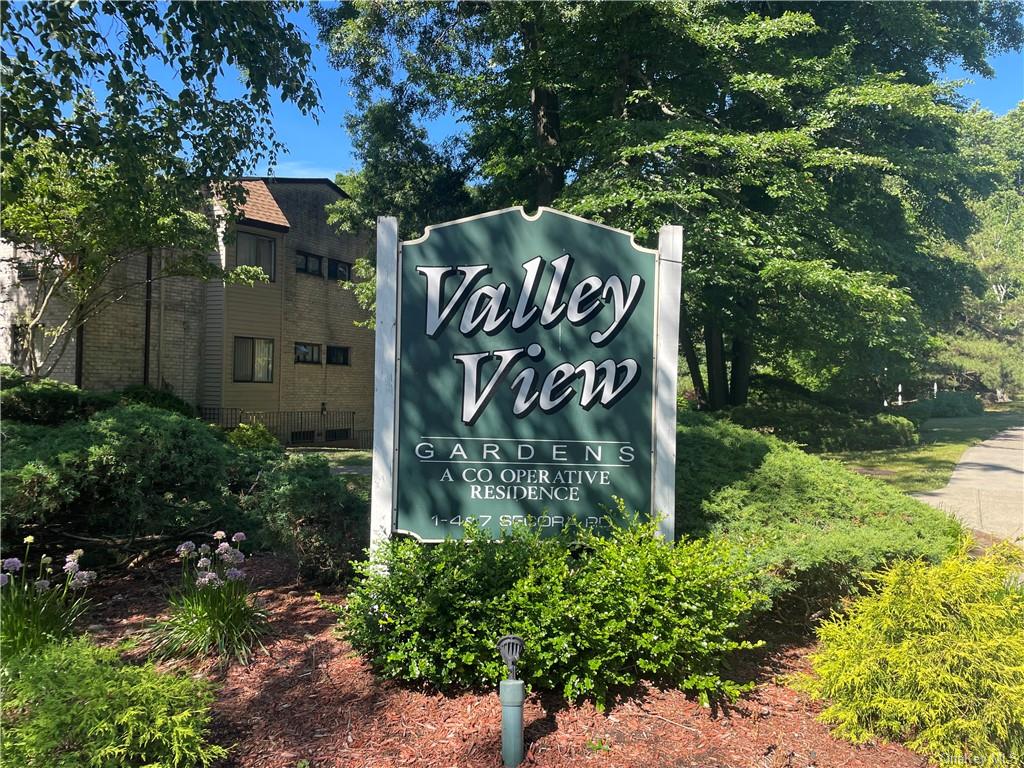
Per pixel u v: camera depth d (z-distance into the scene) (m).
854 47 18.81
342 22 17.41
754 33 14.78
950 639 3.51
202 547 4.91
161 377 18.34
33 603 4.30
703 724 3.66
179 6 7.91
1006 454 18.86
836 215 17.72
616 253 4.88
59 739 2.97
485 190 20.27
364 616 4.11
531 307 4.86
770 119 17.25
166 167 9.96
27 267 15.61
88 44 8.13
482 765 3.25
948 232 22.50
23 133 8.41
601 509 4.81
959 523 5.67
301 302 22.94
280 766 3.24
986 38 20.92
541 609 3.81
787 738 3.58
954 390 45.78
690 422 6.50
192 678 3.82
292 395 22.56
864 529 4.92
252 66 8.65
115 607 5.38
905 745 3.57
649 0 13.08
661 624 3.85
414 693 3.91
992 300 46.62
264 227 20.62
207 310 19.81
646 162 13.99
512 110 18.12
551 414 4.82
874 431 20.91
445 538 4.46
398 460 4.81
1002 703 3.36
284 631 4.82
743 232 14.61
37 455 5.62
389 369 4.80
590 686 3.72
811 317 19.11
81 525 6.51
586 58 15.48
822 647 4.55
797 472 5.64
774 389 25.48
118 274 17.33
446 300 4.85
